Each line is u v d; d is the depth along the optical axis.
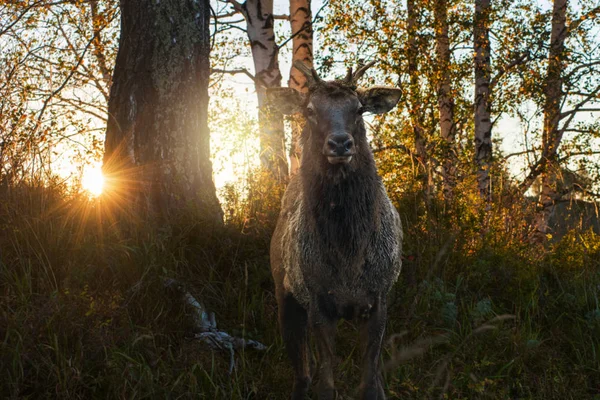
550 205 13.41
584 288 6.21
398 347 5.27
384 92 4.50
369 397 4.16
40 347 4.40
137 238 5.82
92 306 4.72
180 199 6.71
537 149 12.93
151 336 4.73
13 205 5.75
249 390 4.75
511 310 6.06
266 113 11.33
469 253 6.61
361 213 4.15
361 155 4.19
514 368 5.17
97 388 4.31
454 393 4.81
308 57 14.20
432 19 13.62
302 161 4.33
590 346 5.48
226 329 5.45
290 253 4.52
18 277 5.23
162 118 6.82
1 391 4.11
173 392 4.48
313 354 5.11
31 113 6.97
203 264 5.95
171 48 6.91
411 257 5.90
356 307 4.33
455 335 5.42
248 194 6.87
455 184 9.77
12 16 10.04
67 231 5.69
